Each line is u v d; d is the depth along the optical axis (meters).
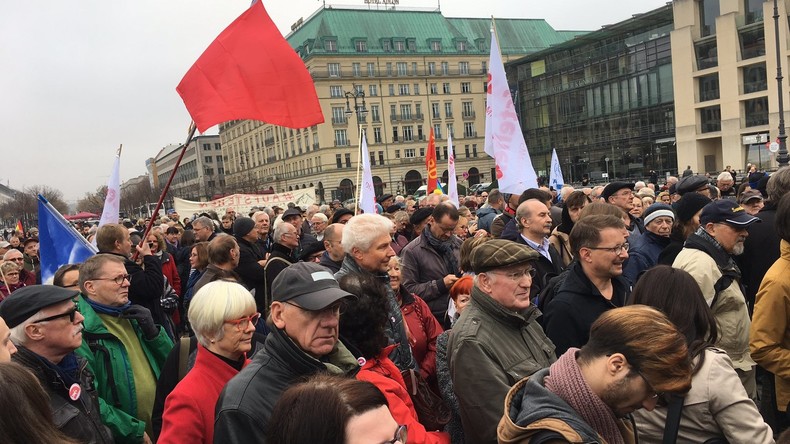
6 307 2.82
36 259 9.23
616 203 6.43
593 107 59.34
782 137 26.38
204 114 5.70
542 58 65.19
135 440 3.36
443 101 81.75
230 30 5.86
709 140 46.88
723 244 3.70
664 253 4.64
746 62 42.19
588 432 1.71
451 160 13.09
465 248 4.09
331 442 1.44
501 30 86.31
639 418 2.32
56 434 2.01
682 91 47.38
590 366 1.83
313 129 77.38
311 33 79.19
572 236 3.44
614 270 3.30
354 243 3.60
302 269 2.51
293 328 2.44
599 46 57.53
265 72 5.85
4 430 1.88
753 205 6.18
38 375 2.70
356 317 2.90
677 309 2.49
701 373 2.23
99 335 3.58
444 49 81.75
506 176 7.02
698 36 46.25
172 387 3.31
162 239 8.45
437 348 3.35
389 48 78.94
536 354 2.81
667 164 51.97
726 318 3.52
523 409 1.84
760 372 3.80
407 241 8.71
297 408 1.51
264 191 72.88
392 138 79.25
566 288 3.41
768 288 3.17
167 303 6.15
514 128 7.09
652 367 1.70
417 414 3.16
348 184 77.38
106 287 3.67
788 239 3.17
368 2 84.69
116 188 6.97
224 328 2.78
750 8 42.28
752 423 2.15
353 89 77.31
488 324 2.76
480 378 2.59
